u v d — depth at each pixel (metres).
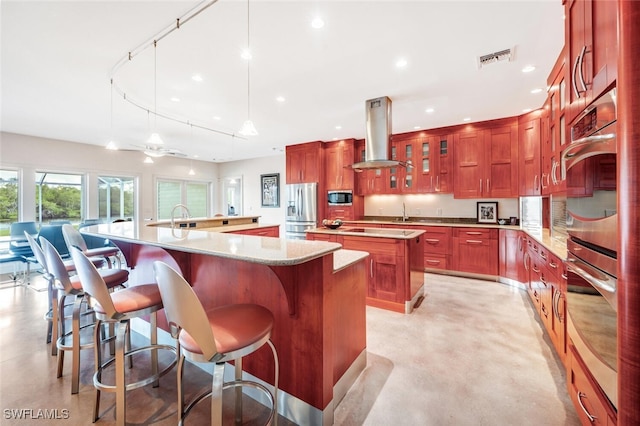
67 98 3.28
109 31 2.04
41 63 2.48
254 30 2.04
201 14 1.86
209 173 8.04
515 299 3.33
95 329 1.62
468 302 3.25
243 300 1.70
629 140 0.71
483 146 4.34
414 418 1.52
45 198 5.11
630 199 0.71
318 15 1.88
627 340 0.72
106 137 5.09
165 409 1.59
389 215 5.63
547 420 1.49
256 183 7.56
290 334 1.52
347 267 1.74
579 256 1.30
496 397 1.67
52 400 1.66
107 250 2.73
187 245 1.46
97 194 5.73
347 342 1.74
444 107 3.70
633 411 0.71
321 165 5.68
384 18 1.91
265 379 1.65
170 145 5.87
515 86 3.03
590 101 1.19
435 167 4.76
